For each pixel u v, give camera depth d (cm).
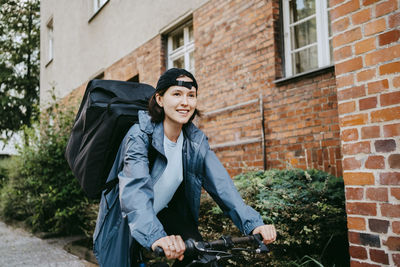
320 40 434
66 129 666
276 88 457
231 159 520
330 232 294
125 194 157
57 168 628
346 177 238
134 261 190
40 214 645
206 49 584
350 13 238
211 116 562
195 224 205
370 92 225
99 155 198
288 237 278
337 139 384
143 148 176
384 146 216
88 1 1016
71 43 1119
